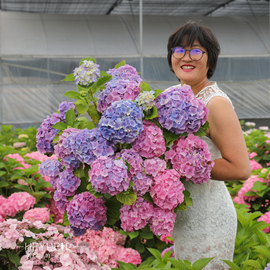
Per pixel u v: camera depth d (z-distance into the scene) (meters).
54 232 1.70
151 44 13.91
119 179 1.47
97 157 1.56
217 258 1.94
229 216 1.97
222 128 1.76
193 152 1.62
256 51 14.32
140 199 1.60
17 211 2.74
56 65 13.02
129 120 1.52
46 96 12.91
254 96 14.20
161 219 1.60
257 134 5.55
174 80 13.70
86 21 14.16
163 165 1.59
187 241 1.95
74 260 1.58
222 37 14.56
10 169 3.20
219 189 1.96
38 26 13.54
